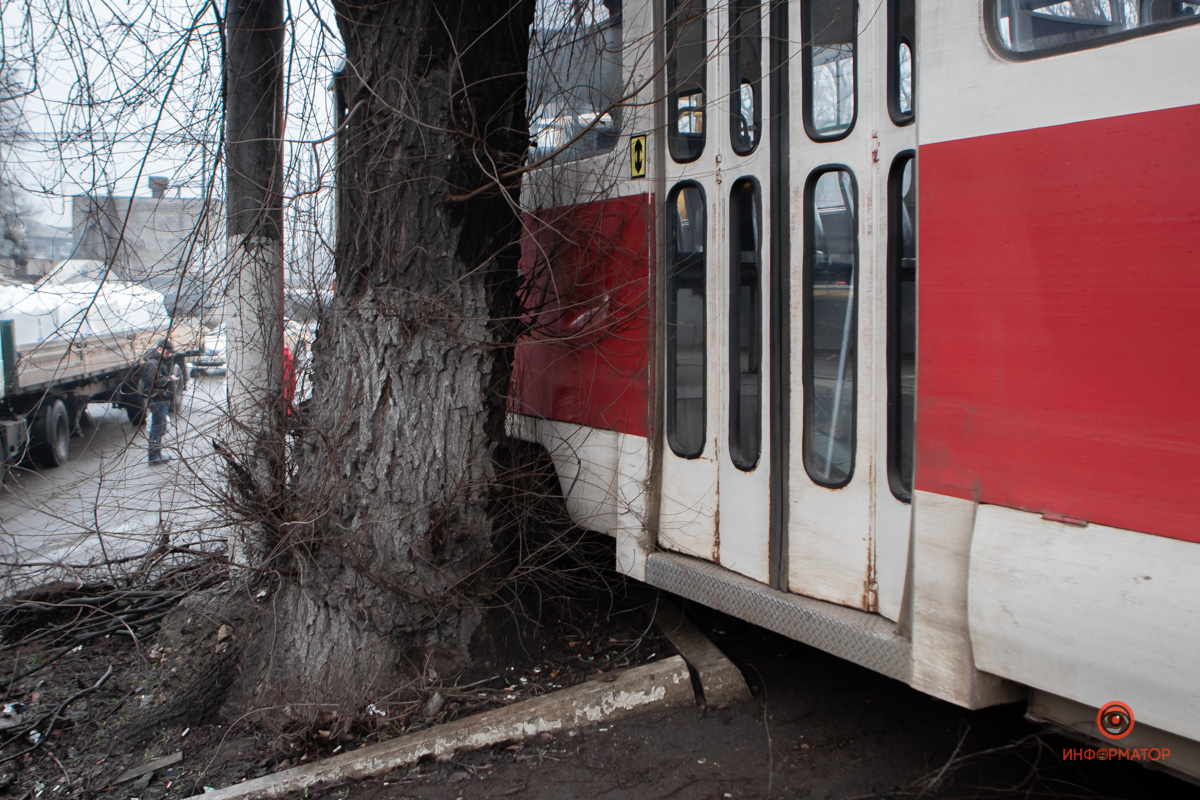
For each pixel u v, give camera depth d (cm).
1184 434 217
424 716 373
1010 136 249
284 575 403
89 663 441
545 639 429
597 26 417
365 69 392
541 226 440
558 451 457
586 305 429
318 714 372
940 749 345
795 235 334
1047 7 242
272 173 433
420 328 389
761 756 344
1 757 363
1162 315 221
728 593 360
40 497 558
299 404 420
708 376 377
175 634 428
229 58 446
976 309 260
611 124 412
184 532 464
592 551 474
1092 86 232
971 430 262
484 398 403
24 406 877
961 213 262
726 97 362
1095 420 234
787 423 344
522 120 422
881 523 311
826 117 324
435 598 386
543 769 338
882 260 304
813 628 323
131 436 508
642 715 374
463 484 392
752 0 350
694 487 388
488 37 393
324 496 382
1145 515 224
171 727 381
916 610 281
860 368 313
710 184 372
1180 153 217
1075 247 237
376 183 392
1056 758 333
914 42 292
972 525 263
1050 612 240
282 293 454
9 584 503
